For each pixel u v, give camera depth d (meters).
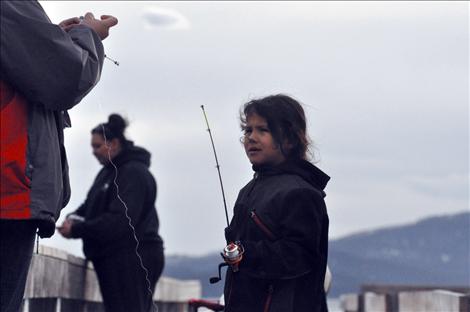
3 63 4.83
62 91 4.96
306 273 5.89
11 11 4.82
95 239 10.04
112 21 5.55
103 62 5.36
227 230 6.19
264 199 6.04
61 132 5.27
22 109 4.93
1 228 4.80
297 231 5.86
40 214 4.84
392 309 16.31
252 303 5.93
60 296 9.87
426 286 23.47
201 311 7.16
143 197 10.16
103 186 10.27
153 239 10.22
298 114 6.25
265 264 5.84
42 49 4.87
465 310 10.59
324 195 6.16
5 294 4.89
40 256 8.85
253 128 6.23
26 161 4.86
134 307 10.05
